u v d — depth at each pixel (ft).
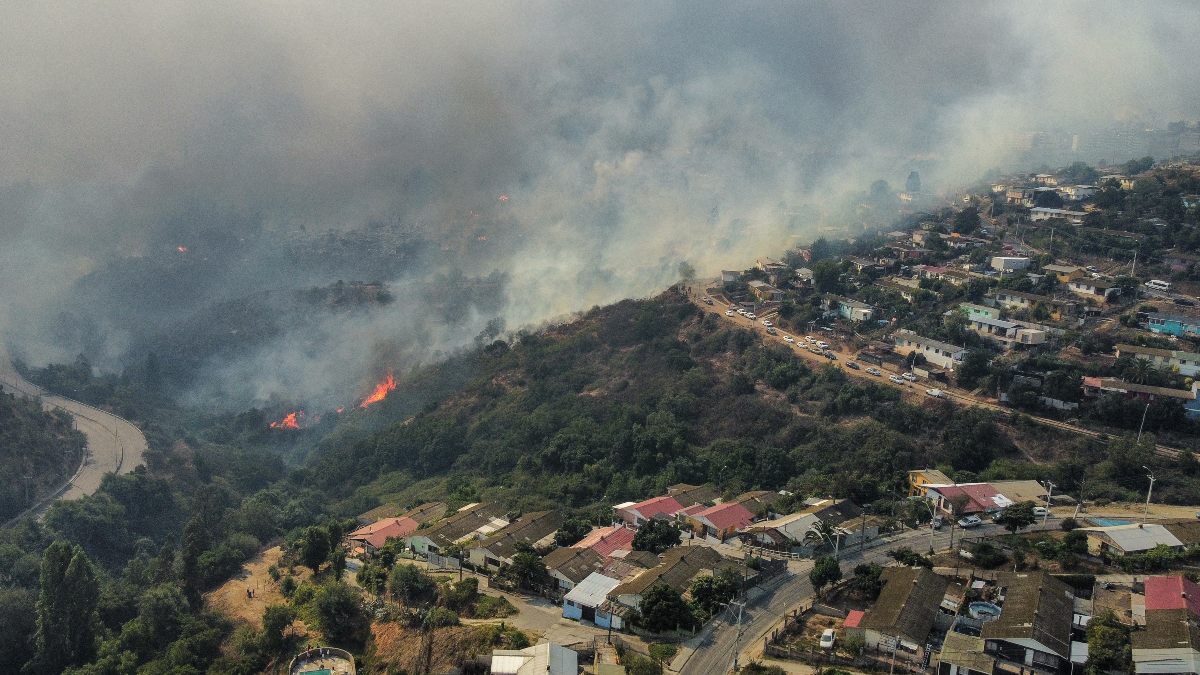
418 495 645.10
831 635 314.76
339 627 385.29
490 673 307.58
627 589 357.20
